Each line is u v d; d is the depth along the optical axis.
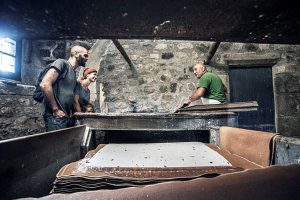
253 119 3.76
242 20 0.39
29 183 0.67
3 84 2.77
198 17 0.39
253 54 3.73
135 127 1.62
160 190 0.43
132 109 3.75
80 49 2.25
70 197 0.42
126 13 0.37
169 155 1.05
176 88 3.79
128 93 3.80
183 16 0.38
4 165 0.55
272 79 3.78
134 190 0.44
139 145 1.43
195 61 3.82
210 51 3.29
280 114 3.62
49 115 1.97
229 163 0.87
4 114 2.80
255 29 0.43
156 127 1.62
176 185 0.45
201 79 2.84
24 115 3.02
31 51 3.35
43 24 0.41
